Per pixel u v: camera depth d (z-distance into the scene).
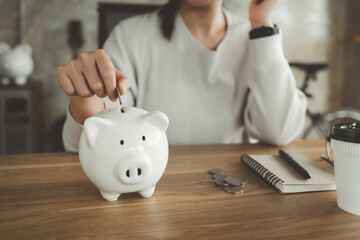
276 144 0.95
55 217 0.46
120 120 0.48
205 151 0.86
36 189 0.57
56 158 0.78
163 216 0.47
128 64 1.11
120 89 0.55
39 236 0.41
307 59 3.19
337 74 3.28
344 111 2.80
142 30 1.14
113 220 0.45
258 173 0.65
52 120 2.74
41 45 2.63
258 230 0.43
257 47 0.97
